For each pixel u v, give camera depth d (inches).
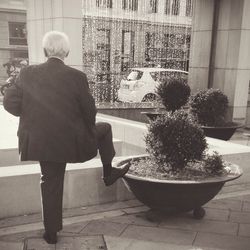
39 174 153.7
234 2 383.6
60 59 127.8
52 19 372.5
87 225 147.1
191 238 138.6
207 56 420.8
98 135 138.3
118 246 131.3
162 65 689.6
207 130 279.9
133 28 706.2
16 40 1082.7
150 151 157.2
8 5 1051.3
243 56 385.4
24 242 131.7
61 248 128.0
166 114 162.4
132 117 358.6
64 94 123.3
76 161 126.6
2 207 150.3
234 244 134.9
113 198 171.3
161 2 723.4
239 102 393.7
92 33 605.6
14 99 124.7
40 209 156.5
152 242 134.7
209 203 173.6
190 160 154.0
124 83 531.5
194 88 442.3
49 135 122.0
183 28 733.3
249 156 202.8
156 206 147.1
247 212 163.8
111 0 652.7
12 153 204.1
